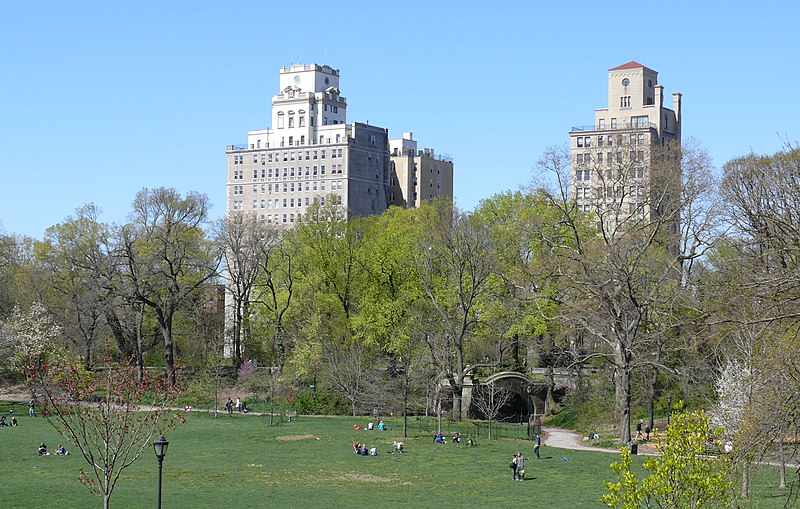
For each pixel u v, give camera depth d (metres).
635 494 33.84
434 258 120.19
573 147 195.75
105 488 52.81
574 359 110.06
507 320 114.69
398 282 127.12
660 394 100.56
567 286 95.88
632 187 95.00
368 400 119.44
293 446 90.75
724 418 55.62
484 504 62.84
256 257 145.75
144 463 81.19
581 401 111.19
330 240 135.75
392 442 92.75
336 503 63.38
